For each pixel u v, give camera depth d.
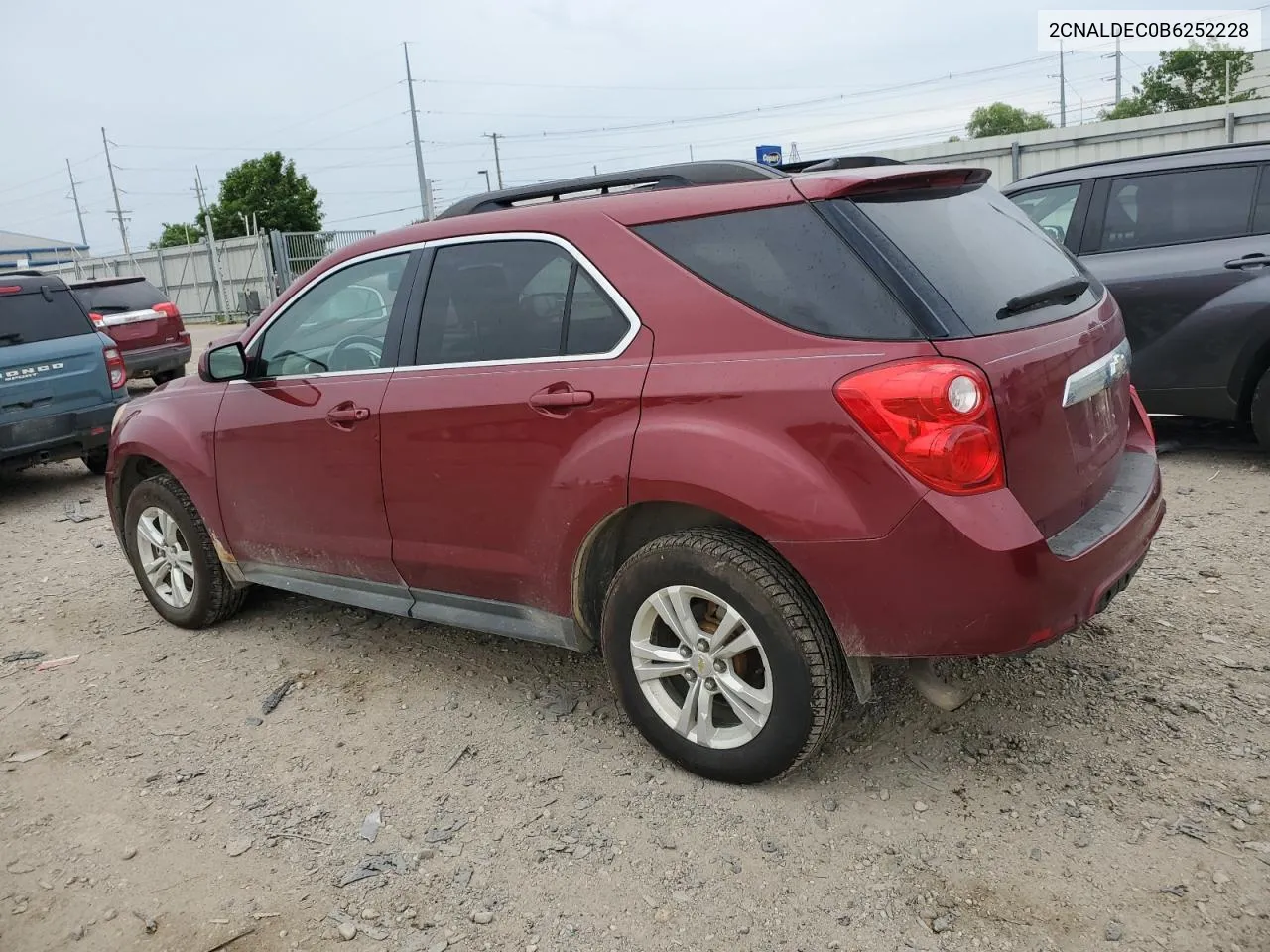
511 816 2.98
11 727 3.84
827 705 2.75
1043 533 2.68
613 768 3.19
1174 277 5.75
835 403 2.54
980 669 3.57
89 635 4.77
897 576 2.53
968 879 2.54
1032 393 2.59
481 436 3.25
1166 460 6.06
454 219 3.50
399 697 3.82
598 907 2.56
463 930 2.52
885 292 2.56
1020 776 2.94
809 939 2.39
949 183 3.06
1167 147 17.95
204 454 4.25
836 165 3.21
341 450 3.69
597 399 2.95
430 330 3.48
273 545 4.12
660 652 3.03
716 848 2.75
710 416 2.74
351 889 2.71
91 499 7.93
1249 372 5.62
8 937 2.64
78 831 3.09
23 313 7.71
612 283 2.99
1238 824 2.64
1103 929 2.33
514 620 3.41
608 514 2.98
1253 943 2.24
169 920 2.64
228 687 4.03
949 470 2.44
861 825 2.78
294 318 3.97
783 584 2.73
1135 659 3.56
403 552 3.62
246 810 3.13
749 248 2.78
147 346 13.36
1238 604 3.95
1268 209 5.56
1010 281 2.85
